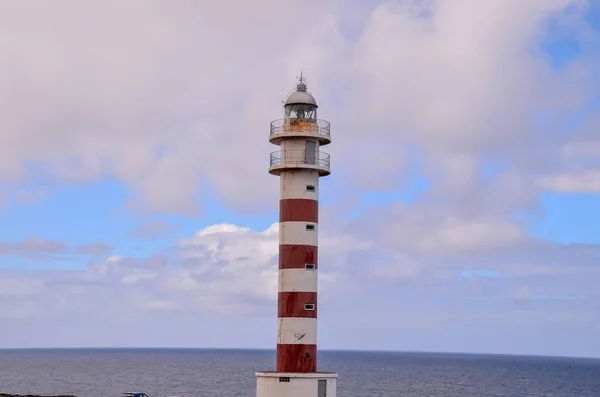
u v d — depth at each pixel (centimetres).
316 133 5409
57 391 16238
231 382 19950
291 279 5306
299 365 5234
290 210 5375
